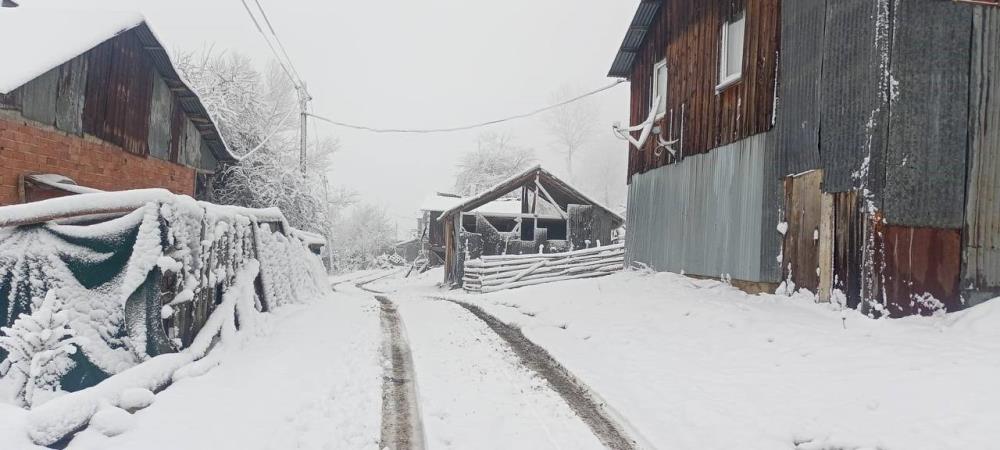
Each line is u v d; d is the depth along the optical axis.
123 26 12.13
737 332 7.16
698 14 11.71
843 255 7.35
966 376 4.71
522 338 8.13
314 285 12.74
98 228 5.56
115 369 5.38
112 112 12.74
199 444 3.80
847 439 4.05
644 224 14.18
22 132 10.04
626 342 7.34
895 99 6.88
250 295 7.64
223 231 7.16
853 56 7.33
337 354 6.63
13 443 3.42
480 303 12.48
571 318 9.28
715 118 10.82
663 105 13.45
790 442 4.14
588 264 19.97
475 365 6.39
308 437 4.14
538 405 5.06
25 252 5.35
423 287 28.83
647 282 11.54
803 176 8.24
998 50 7.10
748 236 9.56
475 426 4.49
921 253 6.90
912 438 3.92
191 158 17.14
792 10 8.62
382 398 5.15
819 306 7.62
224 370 5.66
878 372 5.13
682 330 7.61
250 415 4.42
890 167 6.86
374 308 11.29
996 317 6.14
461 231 26.19
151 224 5.70
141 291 5.60
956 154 6.98
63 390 5.18
